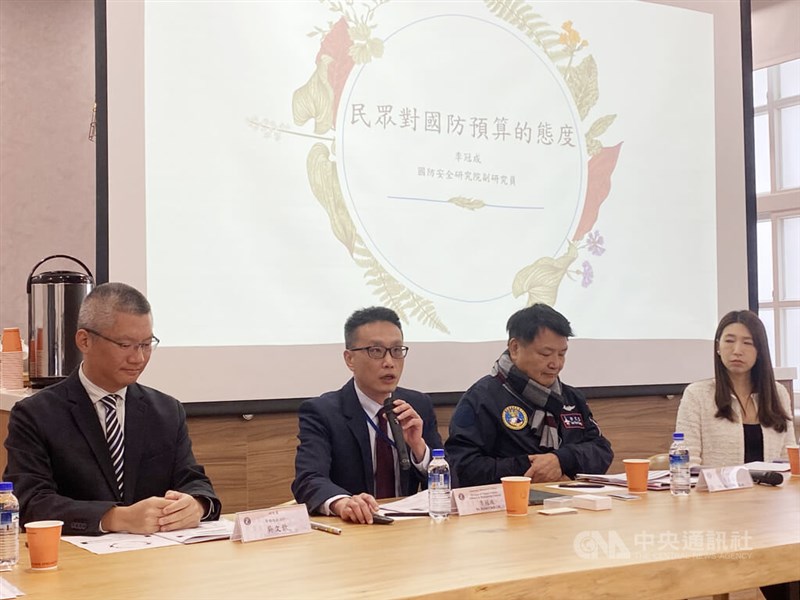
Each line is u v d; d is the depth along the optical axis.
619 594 1.60
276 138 3.47
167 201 3.30
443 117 3.78
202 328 3.33
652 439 4.22
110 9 3.24
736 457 3.26
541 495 2.41
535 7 4.01
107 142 3.23
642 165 4.23
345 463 2.51
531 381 2.94
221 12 3.39
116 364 2.20
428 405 2.71
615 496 2.42
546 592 1.53
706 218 4.39
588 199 4.09
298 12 3.52
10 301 4.81
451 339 3.74
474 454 2.84
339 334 3.55
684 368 4.28
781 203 5.55
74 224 4.96
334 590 1.44
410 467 2.50
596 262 4.09
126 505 2.20
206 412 3.32
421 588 1.45
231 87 3.40
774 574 1.77
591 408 4.08
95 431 2.22
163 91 3.30
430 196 3.74
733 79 4.51
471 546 1.78
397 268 3.66
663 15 4.33
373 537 1.90
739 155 4.50
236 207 3.40
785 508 2.22
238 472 3.39
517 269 3.90
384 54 3.68
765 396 3.29
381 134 3.66
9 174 4.82
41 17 4.91
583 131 4.09
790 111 5.63
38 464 2.13
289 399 3.46
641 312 4.18
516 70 3.95
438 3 3.79
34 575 1.58
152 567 1.63
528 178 3.95
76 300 2.99
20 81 4.86
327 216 3.54
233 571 1.59
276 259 3.45
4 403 2.96
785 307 5.58
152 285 3.27
